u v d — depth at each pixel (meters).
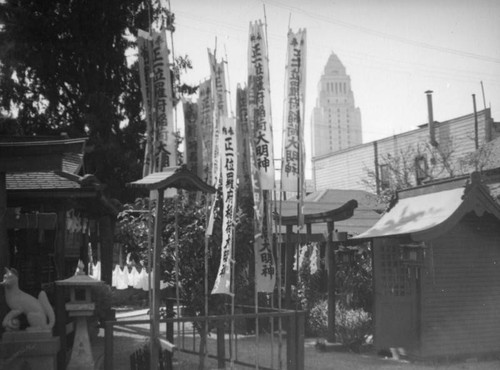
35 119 20.09
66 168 11.82
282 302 13.45
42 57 18.88
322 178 40.62
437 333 9.68
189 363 9.47
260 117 8.49
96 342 12.25
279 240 8.77
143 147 20.61
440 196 10.21
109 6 18.78
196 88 19.86
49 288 10.20
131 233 9.98
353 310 11.91
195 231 9.27
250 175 9.68
